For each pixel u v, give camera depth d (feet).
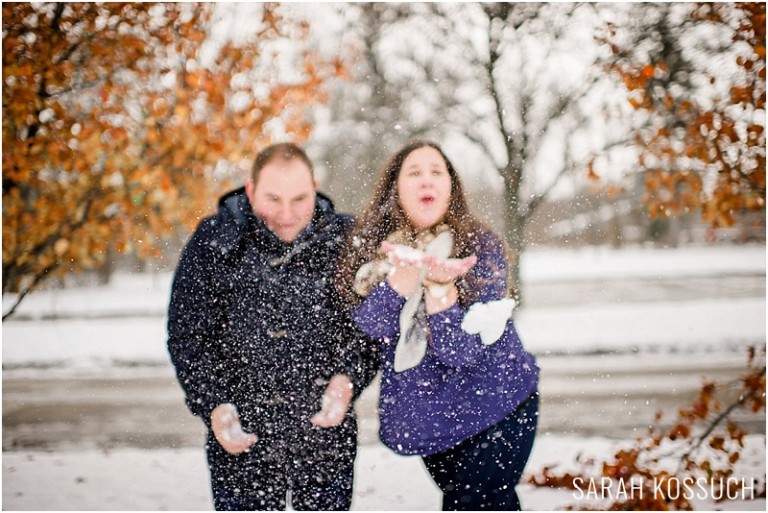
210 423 8.41
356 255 8.14
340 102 26.94
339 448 8.61
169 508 13.29
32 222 14.71
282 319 8.31
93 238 15.88
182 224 17.80
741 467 14.61
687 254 101.14
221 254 8.25
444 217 8.02
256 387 8.40
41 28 13.67
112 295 64.49
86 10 14.06
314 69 18.37
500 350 7.84
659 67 13.00
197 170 17.51
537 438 18.80
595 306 48.42
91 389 30.07
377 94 28.84
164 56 15.94
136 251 18.86
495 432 7.85
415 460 16.17
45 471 16.07
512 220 23.65
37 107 13.64
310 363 8.39
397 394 7.96
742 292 55.93
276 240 8.30
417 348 7.76
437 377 7.84
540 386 27.84
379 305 7.77
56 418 25.13
